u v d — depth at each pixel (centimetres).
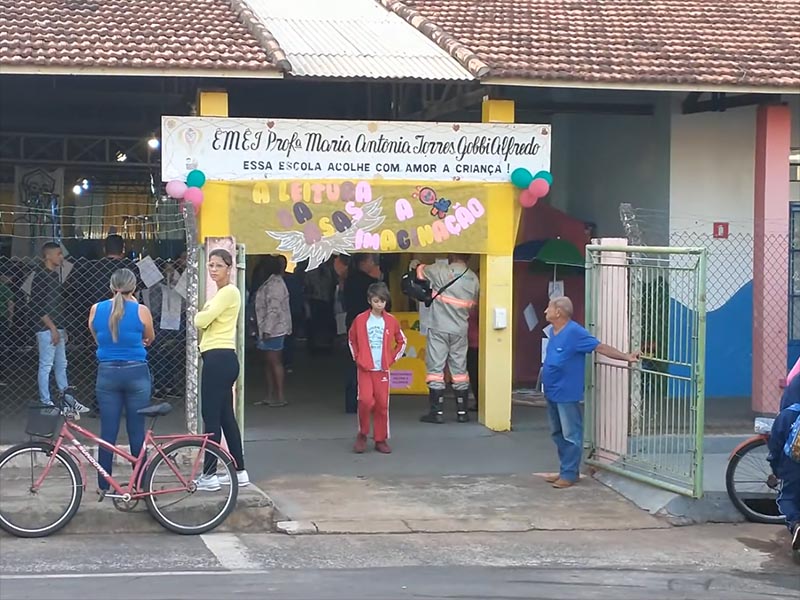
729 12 1427
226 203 1068
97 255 1529
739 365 1372
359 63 1142
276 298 1297
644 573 712
